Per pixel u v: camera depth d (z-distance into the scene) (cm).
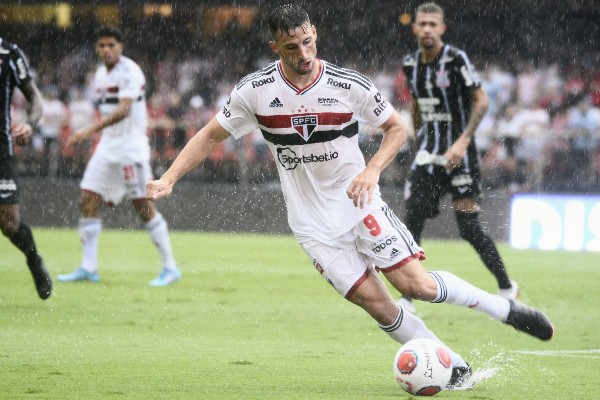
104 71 3838
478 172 3247
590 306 3519
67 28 7806
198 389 1880
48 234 6097
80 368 2105
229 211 6475
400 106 7094
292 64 1795
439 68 3222
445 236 6256
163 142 6600
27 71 2966
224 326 2886
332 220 1884
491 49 7250
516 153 6309
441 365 1809
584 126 6844
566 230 5788
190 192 6488
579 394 1894
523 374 2141
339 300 3538
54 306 3222
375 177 1809
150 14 7612
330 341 2638
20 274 4122
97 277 3934
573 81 7225
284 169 1911
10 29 7812
